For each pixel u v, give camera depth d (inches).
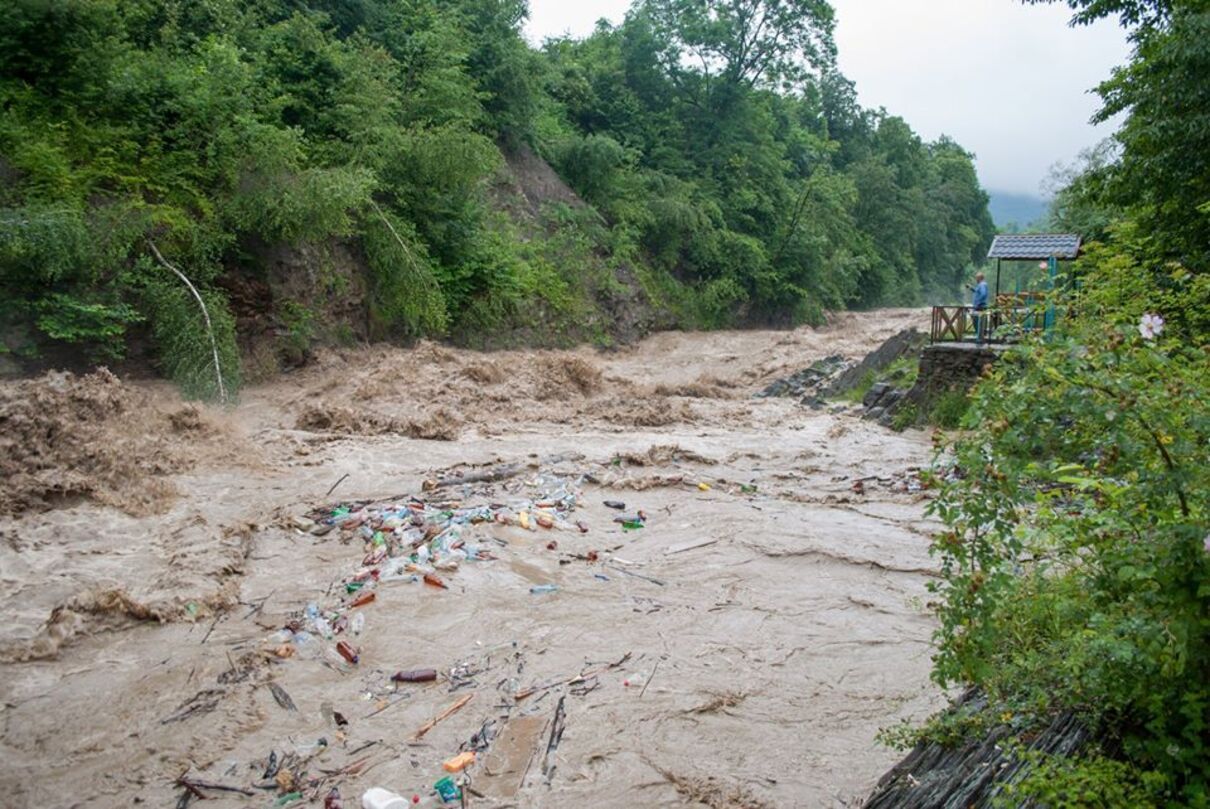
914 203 2372.0
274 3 925.2
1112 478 173.9
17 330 599.2
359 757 219.6
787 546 398.6
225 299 698.8
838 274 1734.7
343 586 332.2
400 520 399.2
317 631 292.7
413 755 221.1
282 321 761.6
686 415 751.7
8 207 600.7
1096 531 174.6
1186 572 139.9
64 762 215.9
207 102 723.4
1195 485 145.4
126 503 410.3
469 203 979.9
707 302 1406.3
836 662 282.4
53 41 684.7
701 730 237.1
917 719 243.0
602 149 1330.0
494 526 402.6
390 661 273.7
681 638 298.8
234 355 665.0
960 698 196.1
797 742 231.6
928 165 2832.2
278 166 729.0
